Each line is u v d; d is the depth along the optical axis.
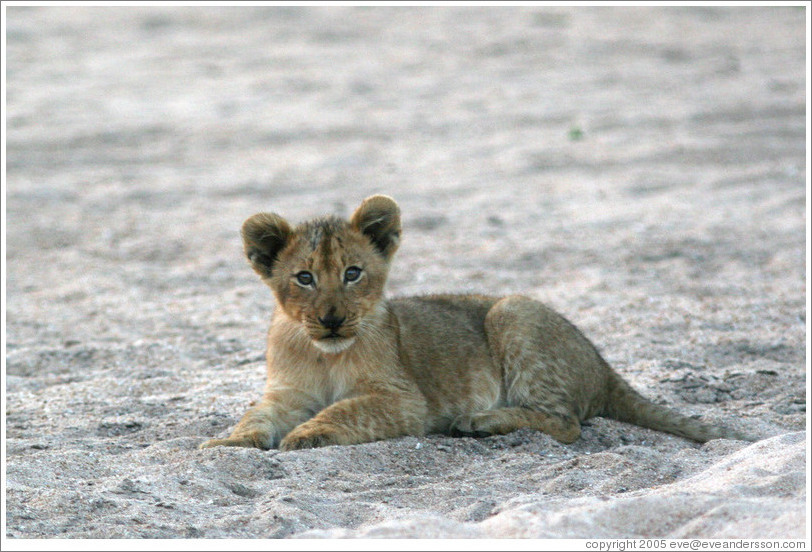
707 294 13.35
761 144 21.41
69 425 8.83
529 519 5.79
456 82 28.38
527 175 20.14
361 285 8.37
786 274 14.11
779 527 5.50
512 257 15.31
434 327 9.12
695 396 9.54
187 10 38.16
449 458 7.81
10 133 23.47
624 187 18.97
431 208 18.09
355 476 7.23
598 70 29.23
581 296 13.38
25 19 36.09
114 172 20.80
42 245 16.44
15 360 11.22
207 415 9.05
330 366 8.55
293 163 21.36
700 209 17.42
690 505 5.92
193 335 12.23
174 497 6.65
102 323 12.77
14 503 6.37
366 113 25.47
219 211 18.19
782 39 32.66
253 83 28.48
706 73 28.33
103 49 32.56
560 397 8.73
